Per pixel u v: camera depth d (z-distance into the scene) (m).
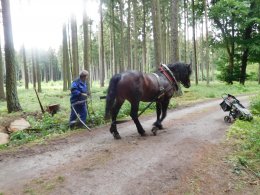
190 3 36.78
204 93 22.75
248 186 6.30
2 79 22.42
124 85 8.65
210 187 6.11
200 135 9.59
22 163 7.23
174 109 15.34
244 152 7.98
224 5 31.89
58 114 13.26
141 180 6.18
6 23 13.97
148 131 10.24
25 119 12.36
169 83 9.66
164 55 41.12
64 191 5.70
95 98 19.27
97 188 5.82
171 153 7.76
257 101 15.27
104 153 7.79
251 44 33.16
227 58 37.78
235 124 10.62
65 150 8.17
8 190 5.79
